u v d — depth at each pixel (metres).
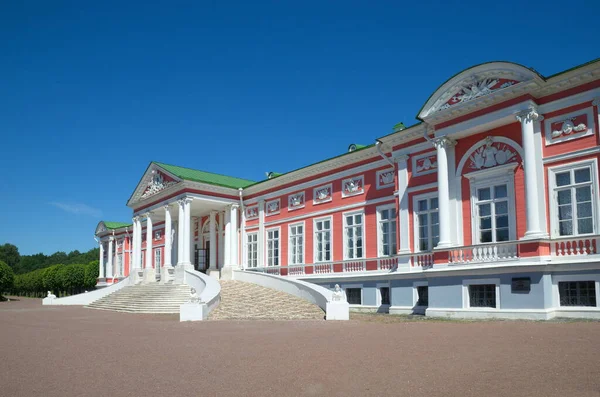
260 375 7.79
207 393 6.77
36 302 44.78
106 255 53.38
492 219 18.44
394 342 10.90
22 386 7.49
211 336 13.02
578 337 10.60
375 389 6.73
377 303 23.23
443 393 6.42
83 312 26.34
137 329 15.62
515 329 12.52
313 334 12.93
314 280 26.92
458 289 18.16
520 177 17.73
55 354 10.54
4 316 23.55
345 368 8.13
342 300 18.66
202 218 38.53
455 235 19.39
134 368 8.70
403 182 22.25
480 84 18.48
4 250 126.62
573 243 15.96
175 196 32.47
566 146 16.67
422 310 20.45
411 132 21.67
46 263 126.81
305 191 29.11
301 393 6.64
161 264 41.25
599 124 15.97
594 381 6.78
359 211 25.44
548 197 16.89
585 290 15.55
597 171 15.89
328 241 27.17
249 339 12.19
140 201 36.00
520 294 16.34
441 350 9.57
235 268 31.98
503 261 16.94
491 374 7.35
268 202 31.80
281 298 23.08
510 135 18.19
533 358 8.42
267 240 31.61
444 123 19.56
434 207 21.00
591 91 16.25
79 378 7.97
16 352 10.96
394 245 23.45
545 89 17.14
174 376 7.92
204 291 21.80
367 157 25.25
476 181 19.09
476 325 13.98
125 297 29.92
